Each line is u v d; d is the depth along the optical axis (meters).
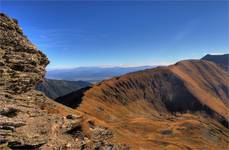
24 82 39.88
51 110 44.56
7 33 41.38
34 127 29.47
